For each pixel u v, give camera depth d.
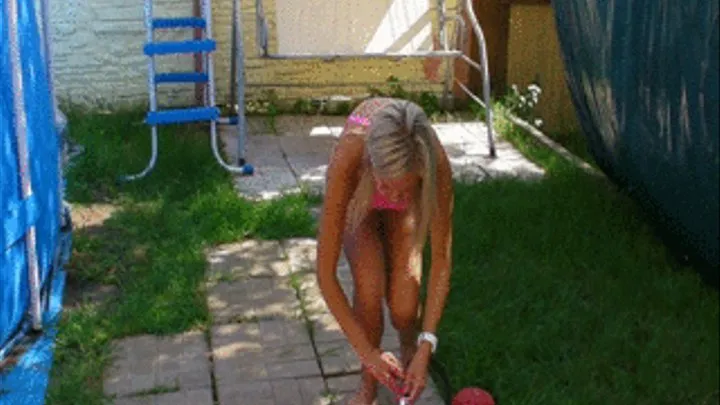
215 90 6.53
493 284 3.57
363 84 6.73
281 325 3.39
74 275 3.81
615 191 4.62
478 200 4.44
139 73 6.33
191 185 4.80
